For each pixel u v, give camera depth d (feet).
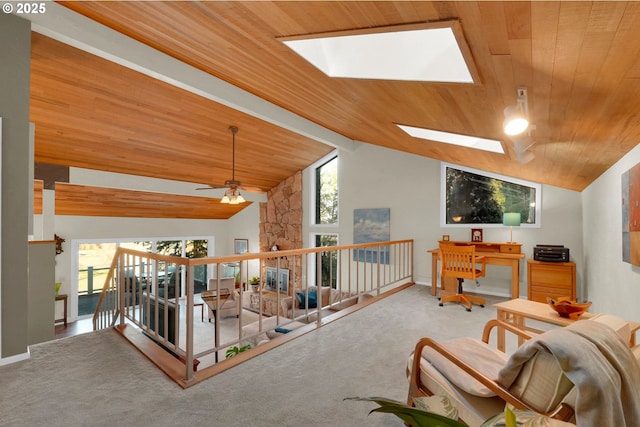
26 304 7.86
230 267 30.22
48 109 12.70
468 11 3.43
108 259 24.26
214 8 5.23
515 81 4.92
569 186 13.98
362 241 21.52
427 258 18.76
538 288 13.84
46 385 6.87
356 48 6.61
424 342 5.76
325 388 7.11
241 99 13.28
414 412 2.21
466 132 9.29
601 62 3.75
